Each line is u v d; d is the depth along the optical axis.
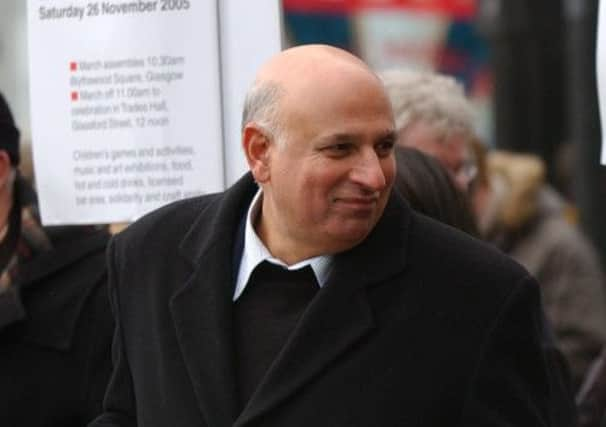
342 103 5.99
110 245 7.04
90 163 8.05
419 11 18.23
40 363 7.98
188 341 6.49
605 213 17.55
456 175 9.60
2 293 8.00
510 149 19.67
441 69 18.64
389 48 18.03
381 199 6.11
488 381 6.18
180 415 6.45
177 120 7.89
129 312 6.85
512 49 19.56
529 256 12.11
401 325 6.24
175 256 6.77
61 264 8.09
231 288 6.55
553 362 6.85
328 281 6.31
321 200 6.06
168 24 7.86
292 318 6.38
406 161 7.79
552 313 11.84
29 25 8.09
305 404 6.20
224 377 6.36
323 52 6.20
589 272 12.03
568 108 18.39
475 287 6.26
